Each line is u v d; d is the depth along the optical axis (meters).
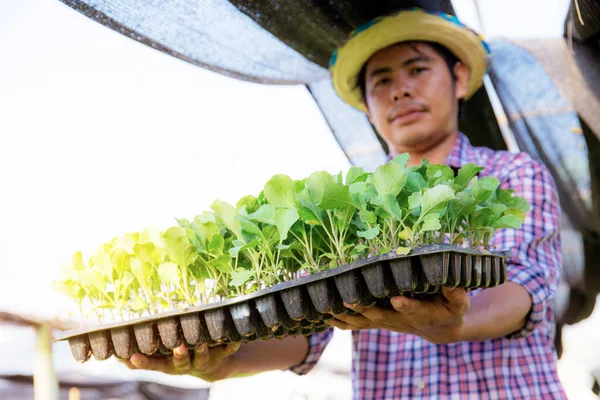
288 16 1.70
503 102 2.10
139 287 1.12
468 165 1.01
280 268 1.03
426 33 1.70
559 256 1.50
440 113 1.69
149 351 1.05
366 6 1.74
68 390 3.55
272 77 1.94
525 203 1.11
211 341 1.06
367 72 1.79
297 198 0.98
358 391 1.49
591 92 1.99
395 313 1.03
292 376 3.83
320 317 1.02
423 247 0.91
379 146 2.21
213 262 1.03
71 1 1.42
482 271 1.01
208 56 1.71
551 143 2.10
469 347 1.42
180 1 1.54
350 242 1.03
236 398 3.83
